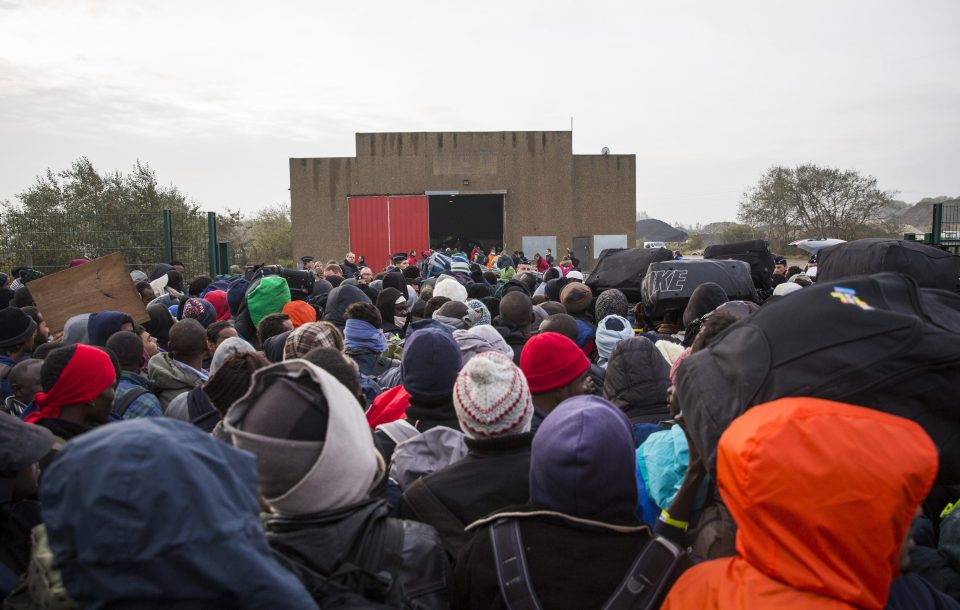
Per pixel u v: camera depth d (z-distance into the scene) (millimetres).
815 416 1325
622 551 1876
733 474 1377
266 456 1630
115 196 15312
